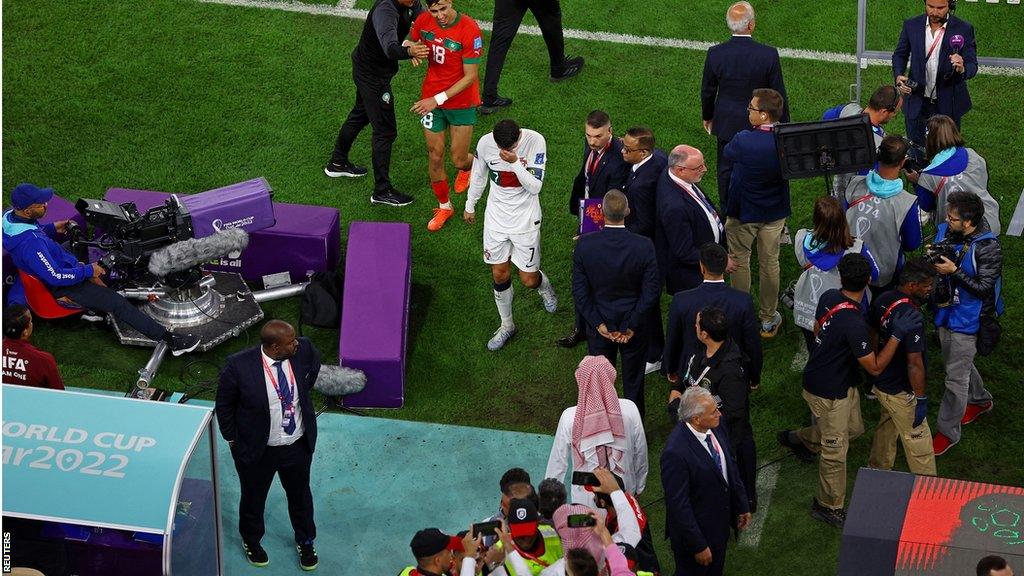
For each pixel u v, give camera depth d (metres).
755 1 50.62
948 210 29.27
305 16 48.75
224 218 33.34
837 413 28.08
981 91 45.12
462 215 39.81
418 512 29.91
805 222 39.44
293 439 26.17
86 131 42.22
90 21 47.69
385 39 36.12
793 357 34.78
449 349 34.91
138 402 24.06
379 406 32.91
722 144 36.94
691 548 24.62
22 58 45.47
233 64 45.94
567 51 47.44
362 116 39.41
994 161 41.72
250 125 43.06
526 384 33.88
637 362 30.77
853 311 27.19
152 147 41.72
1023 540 20.88
